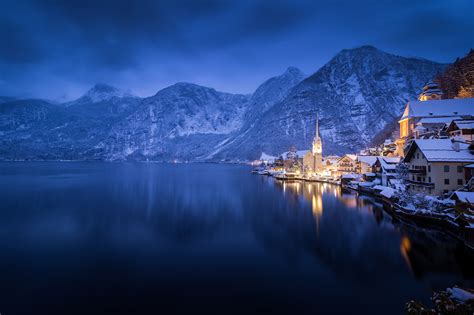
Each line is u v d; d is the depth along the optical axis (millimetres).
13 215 64688
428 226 47781
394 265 33125
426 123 97188
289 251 39156
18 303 25688
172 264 34938
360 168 116688
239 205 77375
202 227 53625
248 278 30641
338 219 56781
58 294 27312
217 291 27734
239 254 38438
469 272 30766
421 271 31359
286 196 91562
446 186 55375
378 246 39531
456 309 15102
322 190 104188
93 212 68438
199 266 34156
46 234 49062
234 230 51031
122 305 25266
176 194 99875
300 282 29516
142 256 37906
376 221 53562
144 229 52250
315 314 23641
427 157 56656
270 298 26281
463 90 112812
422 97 128250
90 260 36406
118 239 45969
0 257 37500
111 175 189250
